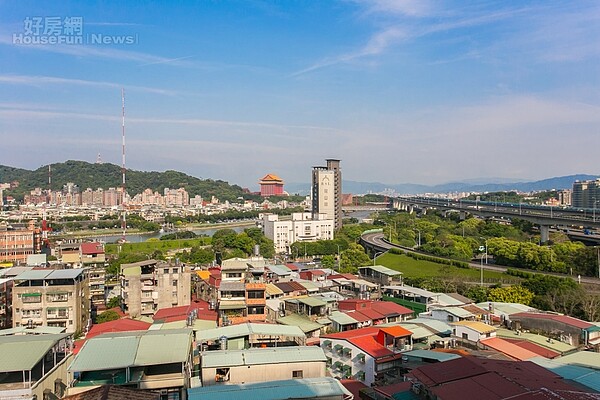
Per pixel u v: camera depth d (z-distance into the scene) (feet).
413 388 115.14
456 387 96.94
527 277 352.90
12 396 108.27
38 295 231.50
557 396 91.35
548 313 212.23
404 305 255.70
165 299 273.13
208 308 261.44
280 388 108.68
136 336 130.82
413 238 588.91
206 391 107.04
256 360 127.24
